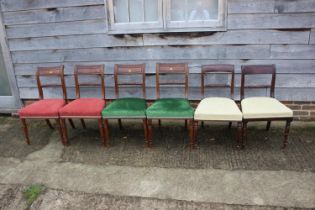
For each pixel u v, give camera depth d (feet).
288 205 6.39
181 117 8.43
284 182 7.11
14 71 11.62
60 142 9.83
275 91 10.06
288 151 8.45
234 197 6.72
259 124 10.27
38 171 8.20
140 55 10.39
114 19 10.18
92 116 8.84
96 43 10.53
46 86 10.55
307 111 10.25
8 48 11.28
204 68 9.50
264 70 9.28
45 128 11.03
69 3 10.19
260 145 8.86
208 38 9.78
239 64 9.92
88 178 7.75
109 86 11.02
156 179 7.52
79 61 10.91
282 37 9.41
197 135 9.73
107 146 9.29
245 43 9.64
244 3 9.23
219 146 8.95
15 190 7.48
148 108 8.67
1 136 10.49
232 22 9.47
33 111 9.11
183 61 10.20
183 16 9.77
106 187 7.35
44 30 10.73
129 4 9.97
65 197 7.11
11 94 12.21
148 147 9.07
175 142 9.34
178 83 9.80
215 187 7.09
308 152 8.34
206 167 7.89
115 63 10.66
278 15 9.20
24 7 10.56
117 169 8.06
